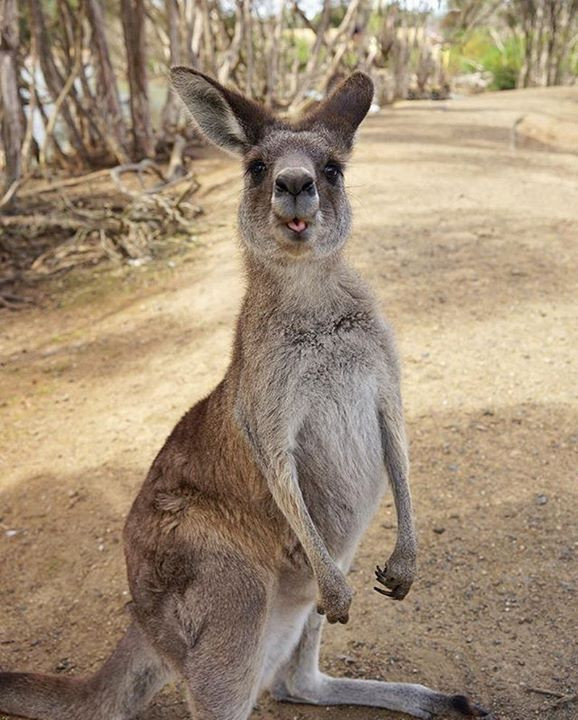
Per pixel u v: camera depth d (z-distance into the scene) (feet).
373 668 12.29
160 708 12.39
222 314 23.56
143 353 22.24
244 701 10.65
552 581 13.21
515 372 18.97
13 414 20.04
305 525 9.96
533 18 93.15
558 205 30.91
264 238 10.31
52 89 42.29
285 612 11.21
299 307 10.14
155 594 10.71
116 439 18.53
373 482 10.65
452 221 28.96
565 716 11.00
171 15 43.60
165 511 10.89
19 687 11.21
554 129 48.80
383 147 42.47
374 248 26.48
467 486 15.58
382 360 10.37
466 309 22.04
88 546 15.58
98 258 29.58
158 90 67.62
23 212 32.89
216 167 40.75
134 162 42.91
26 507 16.80
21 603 14.51
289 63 73.82
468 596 13.20
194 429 11.36
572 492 15.06
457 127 50.16
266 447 10.11
